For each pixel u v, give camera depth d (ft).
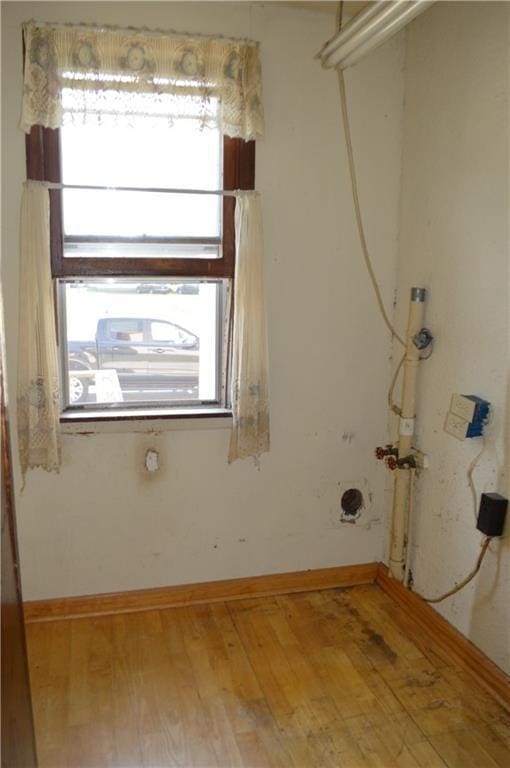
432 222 7.91
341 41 6.56
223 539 8.87
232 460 8.36
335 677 7.27
